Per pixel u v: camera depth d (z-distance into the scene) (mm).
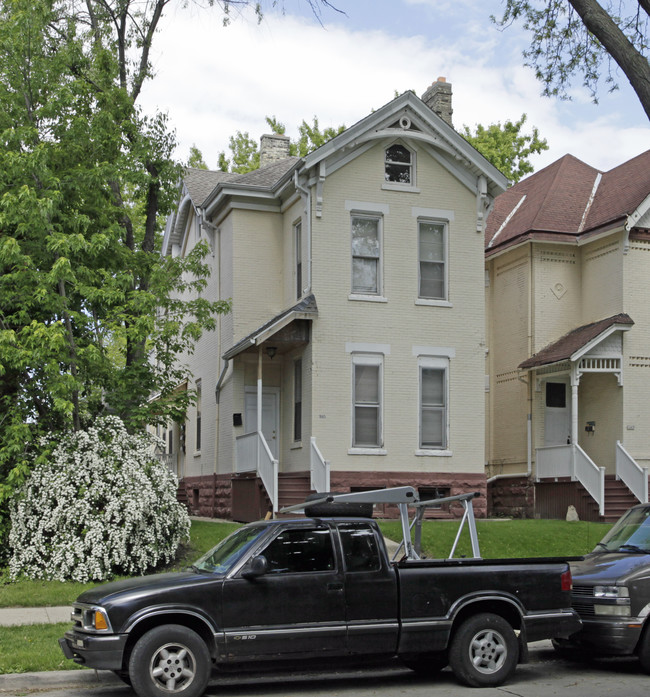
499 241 25859
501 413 25938
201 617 8703
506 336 25828
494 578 9641
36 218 15523
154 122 20125
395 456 21141
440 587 9453
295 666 9156
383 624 9203
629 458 21938
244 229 23672
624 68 10094
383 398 21188
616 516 21547
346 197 21438
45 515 14930
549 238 24391
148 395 19000
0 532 15391
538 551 17141
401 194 21844
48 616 12461
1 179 16172
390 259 21641
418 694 9164
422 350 21609
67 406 15039
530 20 12695
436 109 26734
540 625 9688
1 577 14703
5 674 9594
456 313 22000
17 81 17188
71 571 14711
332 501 9625
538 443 24266
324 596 9094
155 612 8586
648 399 23234
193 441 27641
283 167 25906
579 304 25062
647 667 10180
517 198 28734
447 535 17797
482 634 9562
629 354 23109
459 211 22281
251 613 8859
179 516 15781
